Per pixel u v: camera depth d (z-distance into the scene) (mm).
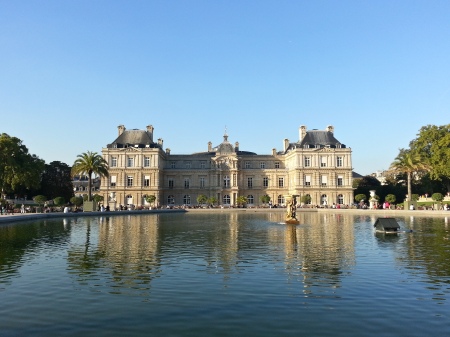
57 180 137000
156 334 12773
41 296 16734
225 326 13398
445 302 15812
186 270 21469
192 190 143875
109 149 132375
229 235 38656
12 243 32219
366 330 13039
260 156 150250
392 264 23047
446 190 117000
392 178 148000
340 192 132500
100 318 14180
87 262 23812
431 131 110688
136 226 49781
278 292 17172
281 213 92688
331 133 138750
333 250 28344
